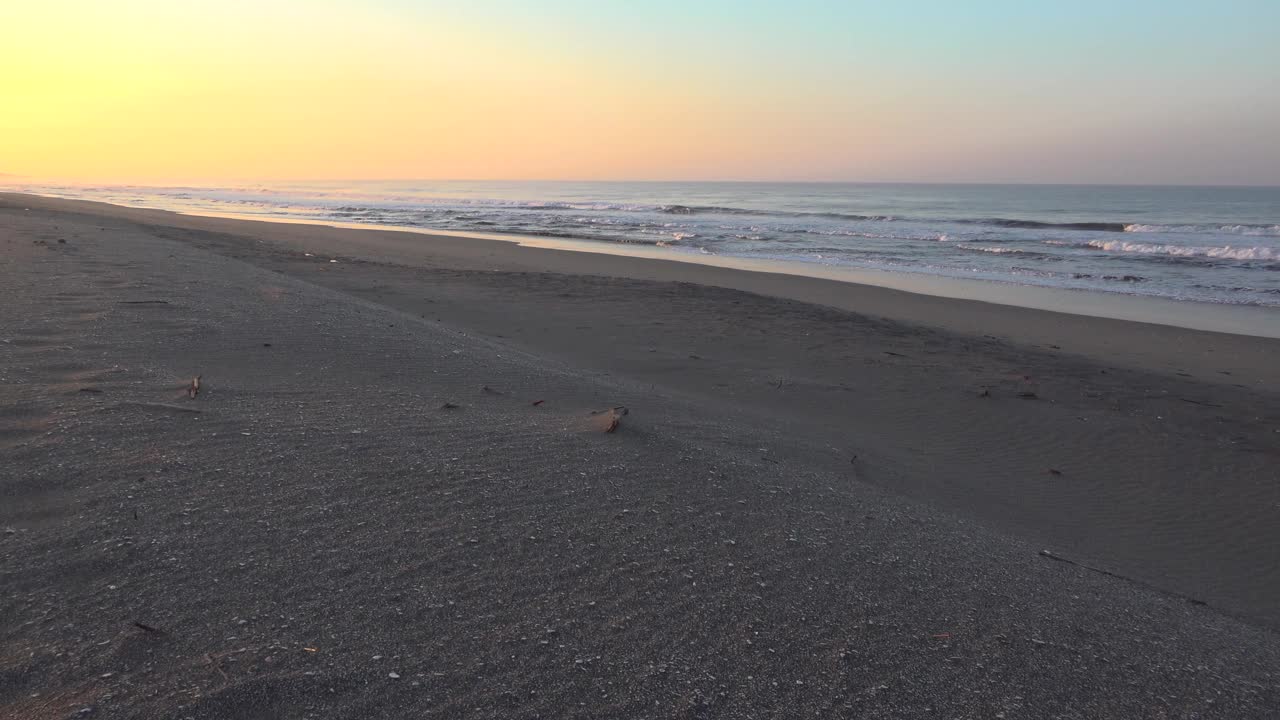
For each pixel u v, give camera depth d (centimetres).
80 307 604
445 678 196
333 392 455
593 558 271
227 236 1948
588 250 2394
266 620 212
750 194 10869
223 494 287
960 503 484
